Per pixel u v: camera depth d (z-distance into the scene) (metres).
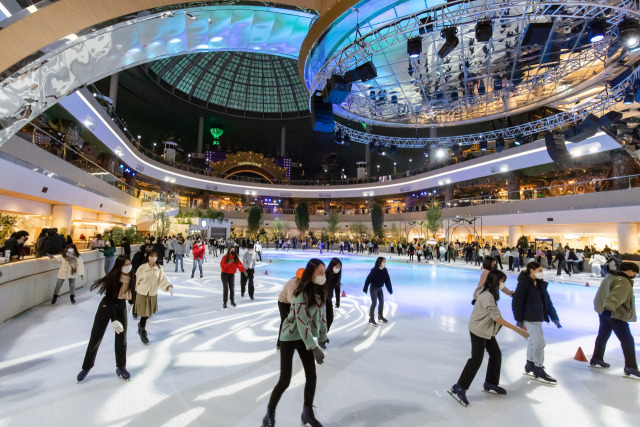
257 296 8.70
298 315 2.65
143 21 5.88
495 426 2.79
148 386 3.41
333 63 8.77
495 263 4.23
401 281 12.80
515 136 15.13
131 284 3.68
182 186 46.59
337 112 12.28
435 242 32.06
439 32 8.20
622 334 3.91
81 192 17.45
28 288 6.33
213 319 6.21
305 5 6.67
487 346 3.45
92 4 5.17
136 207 28.92
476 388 3.55
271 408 2.69
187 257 22.83
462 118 13.36
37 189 13.52
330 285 5.53
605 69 9.59
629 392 3.48
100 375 3.64
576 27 7.95
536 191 26.64
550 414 3.01
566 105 12.73
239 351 4.51
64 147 15.97
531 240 26.62
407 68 10.06
